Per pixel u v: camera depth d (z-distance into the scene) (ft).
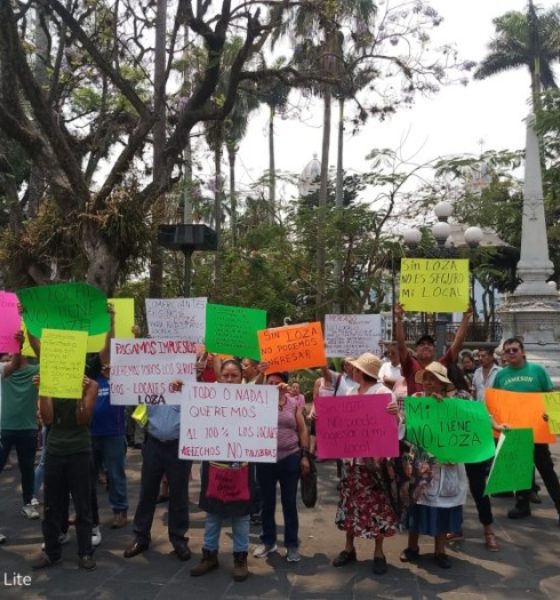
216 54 34.88
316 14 39.91
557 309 70.18
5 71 33.58
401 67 41.04
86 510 17.93
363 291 54.85
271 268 55.36
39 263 37.58
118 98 48.29
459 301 22.20
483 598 16.19
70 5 38.45
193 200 51.49
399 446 18.03
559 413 20.12
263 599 16.10
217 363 21.80
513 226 82.17
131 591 16.53
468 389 21.34
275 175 59.00
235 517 17.43
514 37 119.14
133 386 18.56
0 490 26.63
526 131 71.77
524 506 23.38
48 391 16.81
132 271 37.22
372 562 18.74
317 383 24.94
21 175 59.72
